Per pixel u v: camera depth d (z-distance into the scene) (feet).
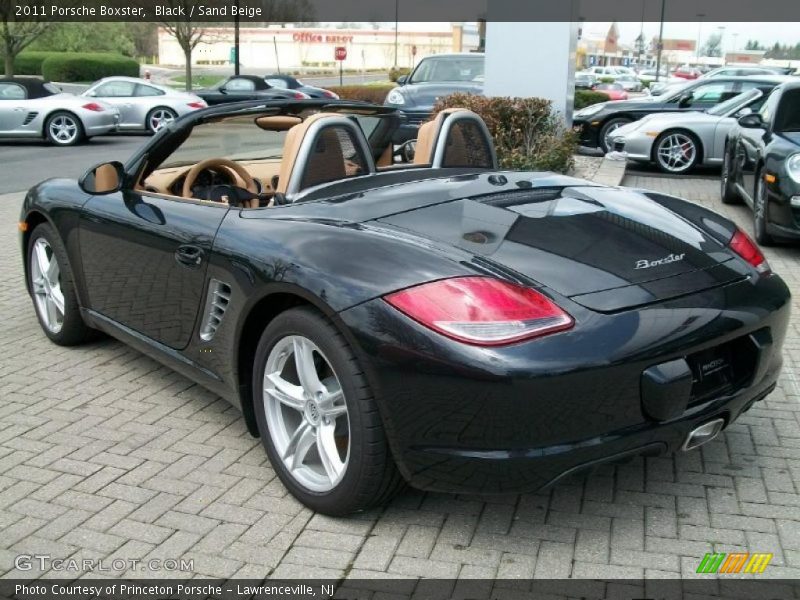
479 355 7.89
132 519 9.61
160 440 11.69
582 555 8.80
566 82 36.45
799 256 22.79
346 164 11.45
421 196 10.49
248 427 10.71
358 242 9.13
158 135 12.57
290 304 9.87
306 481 9.69
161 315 12.07
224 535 9.27
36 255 15.47
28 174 41.14
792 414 12.35
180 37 105.29
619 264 9.11
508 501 9.89
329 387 9.37
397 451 8.54
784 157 22.36
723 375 9.25
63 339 15.29
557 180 11.78
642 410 8.43
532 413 7.94
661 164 40.50
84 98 59.98
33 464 10.96
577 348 8.00
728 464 10.78
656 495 10.00
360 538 9.17
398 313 8.27
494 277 8.37
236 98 75.51
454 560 8.75
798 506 9.73
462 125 12.91
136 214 12.35
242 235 10.27
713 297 9.08
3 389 13.53
